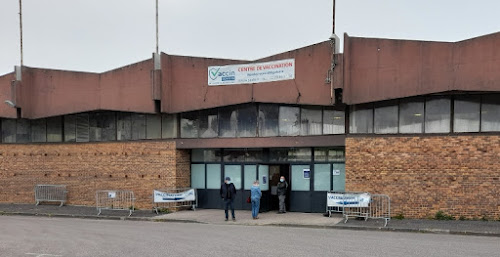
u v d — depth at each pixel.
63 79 20.80
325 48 16.41
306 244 11.41
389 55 15.42
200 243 11.76
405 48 15.22
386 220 14.34
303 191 18.42
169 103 18.91
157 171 19.66
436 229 13.26
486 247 10.79
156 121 20.02
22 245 11.85
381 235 12.88
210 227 15.05
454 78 14.55
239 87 18.03
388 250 10.48
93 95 20.28
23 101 21.03
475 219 14.68
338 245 11.21
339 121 16.98
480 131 14.79
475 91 14.53
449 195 15.02
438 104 15.35
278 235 13.01
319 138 17.23
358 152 16.19
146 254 10.43
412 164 15.47
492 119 14.66
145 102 19.09
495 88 14.05
